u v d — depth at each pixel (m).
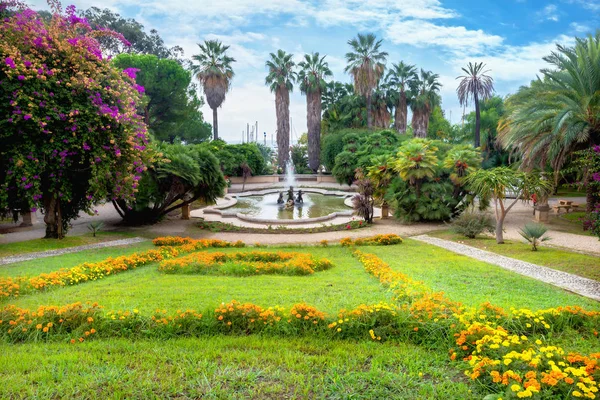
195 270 7.37
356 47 32.06
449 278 6.65
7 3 9.41
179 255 9.25
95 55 10.21
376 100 36.53
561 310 4.20
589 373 2.63
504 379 2.56
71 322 3.99
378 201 16.78
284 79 33.00
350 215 16.45
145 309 4.54
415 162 13.90
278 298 5.17
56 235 11.07
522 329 3.86
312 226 14.34
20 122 8.85
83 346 3.56
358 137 30.08
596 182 8.43
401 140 28.83
